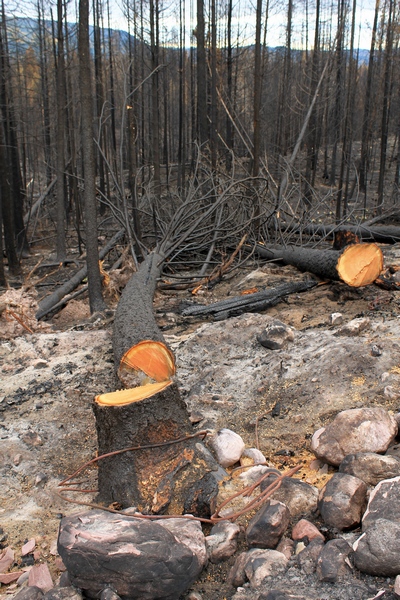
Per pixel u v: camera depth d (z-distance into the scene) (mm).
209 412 4129
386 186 19281
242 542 2750
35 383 4777
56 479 3533
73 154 13578
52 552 2818
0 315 6211
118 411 3156
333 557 2350
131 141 9289
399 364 4051
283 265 9023
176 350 5211
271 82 21328
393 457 2943
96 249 7277
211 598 2430
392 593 2143
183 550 2352
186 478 3025
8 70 13211
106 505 3102
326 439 3277
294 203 15352
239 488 3123
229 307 6371
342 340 4652
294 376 4293
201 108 12852
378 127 21312
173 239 9195
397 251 9023
